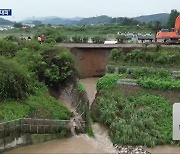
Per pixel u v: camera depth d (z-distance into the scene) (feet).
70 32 233.76
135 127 80.53
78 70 114.21
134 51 122.31
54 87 102.12
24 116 81.71
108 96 94.12
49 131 80.84
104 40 155.33
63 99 100.01
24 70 94.94
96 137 82.79
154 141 78.02
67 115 87.81
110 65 119.03
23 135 78.28
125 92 96.37
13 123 76.79
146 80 99.09
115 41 153.07
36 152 75.31
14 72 89.35
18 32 221.05
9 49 111.65
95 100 96.37
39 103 88.58
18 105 84.99
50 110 86.79
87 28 261.44
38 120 79.66
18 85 88.22
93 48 131.64
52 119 83.10
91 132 84.12
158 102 91.81
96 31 252.62
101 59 131.85
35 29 234.58
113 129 81.66
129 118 84.94
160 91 95.91
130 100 93.20
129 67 114.52
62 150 76.18
